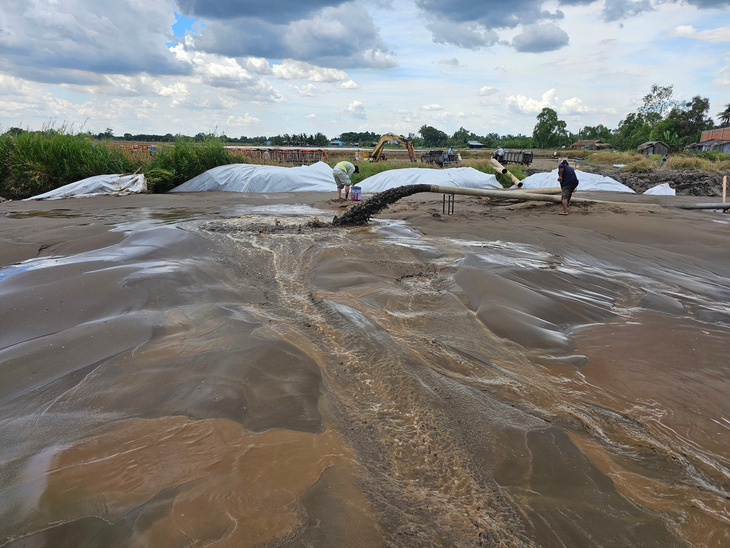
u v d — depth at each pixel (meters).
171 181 17.80
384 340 4.25
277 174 17.50
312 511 2.25
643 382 3.71
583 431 3.05
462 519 2.28
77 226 9.12
